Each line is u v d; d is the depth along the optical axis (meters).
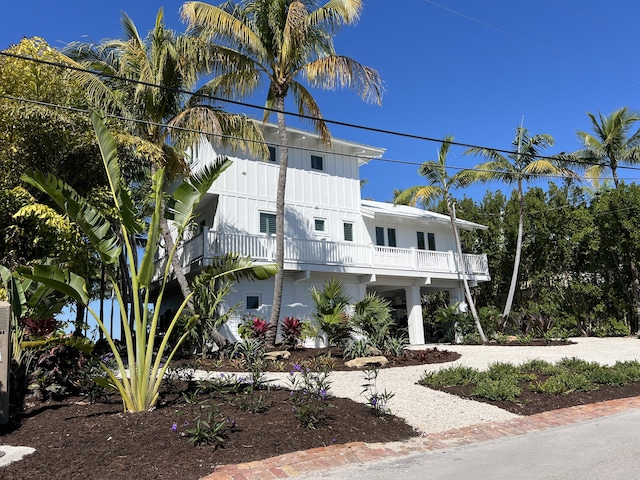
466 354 15.95
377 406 7.79
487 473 5.24
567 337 21.56
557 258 27.03
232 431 6.23
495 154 24.25
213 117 14.99
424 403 8.77
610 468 5.30
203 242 17.38
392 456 5.96
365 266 21.53
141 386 7.05
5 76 11.80
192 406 7.27
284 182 16.39
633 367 11.62
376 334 14.61
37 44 12.65
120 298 7.28
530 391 9.64
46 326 8.90
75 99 13.50
